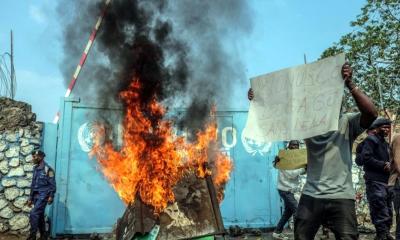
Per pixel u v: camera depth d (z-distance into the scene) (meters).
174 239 4.59
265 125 4.14
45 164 7.66
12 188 8.18
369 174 6.81
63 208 8.23
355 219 3.59
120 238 4.99
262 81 4.27
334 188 3.62
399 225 5.89
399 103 16.36
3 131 8.32
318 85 3.74
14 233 8.02
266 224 8.97
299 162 7.59
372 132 6.94
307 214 3.74
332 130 3.49
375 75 16.88
